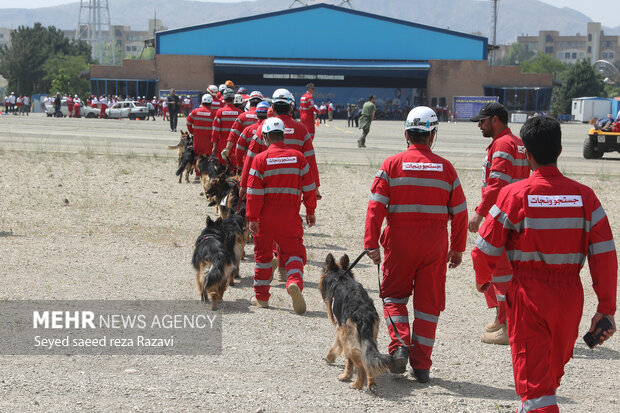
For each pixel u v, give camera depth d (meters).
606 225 4.60
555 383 4.67
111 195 16.94
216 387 5.91
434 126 6.41
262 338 7.51
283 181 8.37
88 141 29.00
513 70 87.25
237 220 10.05
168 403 5.42
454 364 7.02
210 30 87.88
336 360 6.93
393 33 89.88
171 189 18.20
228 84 17.61
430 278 6.39
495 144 7.62
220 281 8.50
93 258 10.87
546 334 4.60
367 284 10.23
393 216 6.36
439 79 87.44
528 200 4.62
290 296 9.19
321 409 5.50
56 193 16.81
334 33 89.75
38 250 11.17
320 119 67.38
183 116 72.12
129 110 62.81
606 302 4.53
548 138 4.66
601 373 6.97
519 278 4.68
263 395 5.74
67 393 5.55
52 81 108.69
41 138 30.48
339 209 16.72
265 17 88.50
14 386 5.64
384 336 7.86
